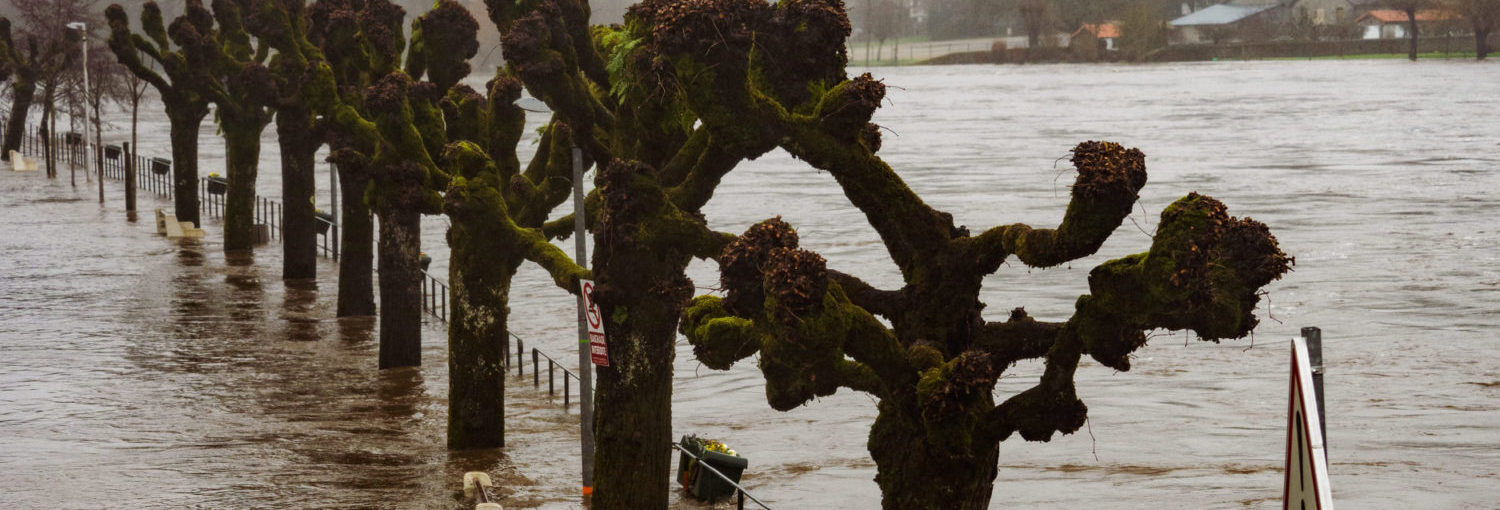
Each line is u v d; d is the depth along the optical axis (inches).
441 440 1165.1
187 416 1252.5
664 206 761.6
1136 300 592.7
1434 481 1186.6
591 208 1068.5
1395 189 3302.2
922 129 5467.5
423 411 1266.0
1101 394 1480.1
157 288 1921.8
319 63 1467.8
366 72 1449.3
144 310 1766.7
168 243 2348.7
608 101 976.9
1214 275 577.9
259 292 1887.3
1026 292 2100.1
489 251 1063.6
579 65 940.6
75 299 1844.2
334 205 2185.0
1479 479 1191.6
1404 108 5910.4
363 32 1382.9
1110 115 5984.3
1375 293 2048.5
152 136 5103.3
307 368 1441.9
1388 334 1779.0
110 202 2947.8
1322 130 5002.5
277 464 1095.6
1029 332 671.1
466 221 1050.7
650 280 776.3
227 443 1161.4
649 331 783.7
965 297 684.7
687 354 1702.8
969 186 3506.4
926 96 7706.7
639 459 796.6
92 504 992.9
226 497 1007.6
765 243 658.2
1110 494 1138.7
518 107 1072.2
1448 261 2311.8
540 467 1084.5
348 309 1704.0
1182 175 3725.4
